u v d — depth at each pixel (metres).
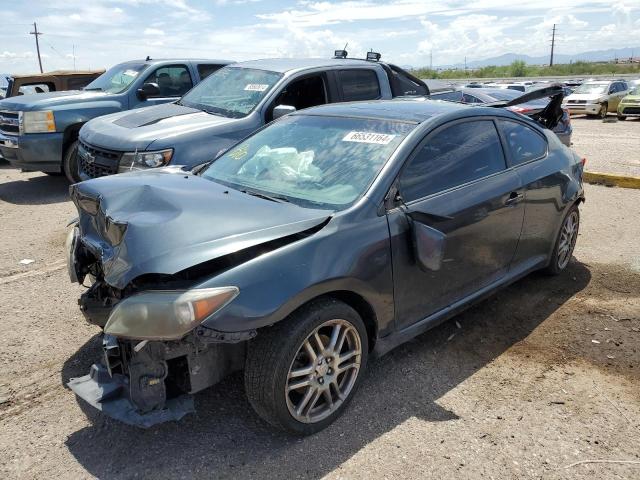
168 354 2.65
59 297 4.77
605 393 3.38
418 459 2.81
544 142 4.77
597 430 3.04
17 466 2.78
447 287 3.66
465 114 3.96
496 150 4.14
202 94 7.39
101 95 8.60
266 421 3.00
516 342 4.00
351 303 3.23
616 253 5.77
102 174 6.42
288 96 6.97
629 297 4.70
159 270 2.61
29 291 4.89
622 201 7.97
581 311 4.45
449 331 4.16
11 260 5.67
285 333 2.76
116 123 6.84
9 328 4.19
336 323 2.98
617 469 2.74
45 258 5.74
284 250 2.82
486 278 4.03
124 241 2.79
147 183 3.38
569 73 83.38
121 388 2.81
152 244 2.72
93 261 3.40
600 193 8.52
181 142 6.04
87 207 3.23
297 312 2.84
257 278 2.68
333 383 3.05
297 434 2.96
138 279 2.86
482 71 87.88
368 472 2.72
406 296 3.36
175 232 2.78
